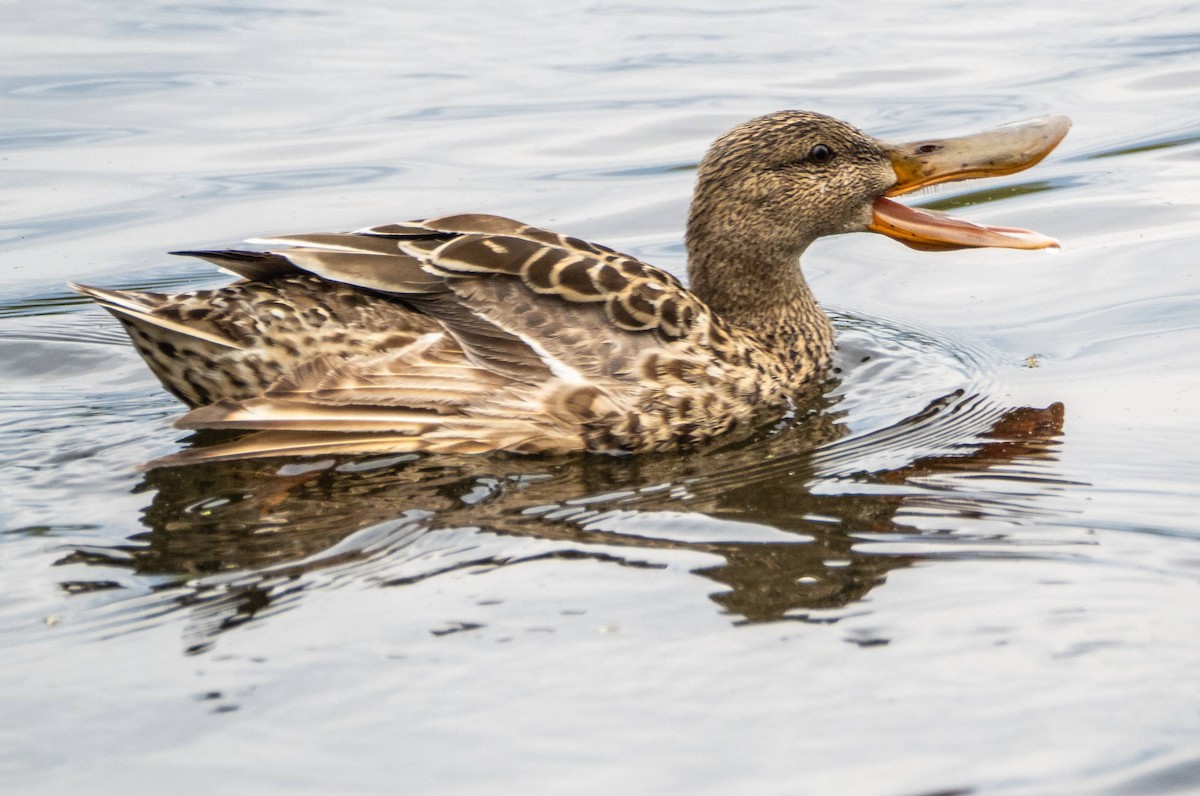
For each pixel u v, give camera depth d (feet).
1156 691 24.02
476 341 37.32
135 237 56.29
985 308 49.24
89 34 87.20
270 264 37.47
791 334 43.75
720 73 79.77
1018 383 41.55
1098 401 39.40
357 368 36.32
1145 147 64.54
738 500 33.50
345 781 22.18
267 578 29.22
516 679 24.97
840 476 34.96
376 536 31.35
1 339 47.39
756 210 43.50
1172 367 41.57
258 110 73.05
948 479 34.27
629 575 28.96
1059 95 73.31
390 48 85.81
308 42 86.89
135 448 37.47
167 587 28.84
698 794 21.80
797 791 21.81
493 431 36.99
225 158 65.77
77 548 30.83
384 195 60.54
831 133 43.91
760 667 25.18
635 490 34.50
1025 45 84.53
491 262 37.86
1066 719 23.34
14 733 23.49
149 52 83.56
